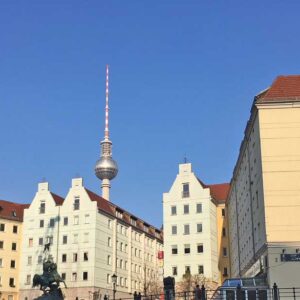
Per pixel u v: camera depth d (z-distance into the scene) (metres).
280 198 47.50
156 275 129.12
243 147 63.25
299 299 44.16
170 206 98.00
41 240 104.88
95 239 101.00
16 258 105.94
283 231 46.66
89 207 103.25
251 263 58.47
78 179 106.19
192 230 95.38
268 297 38.62
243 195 66.69
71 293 98.81
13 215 108.62
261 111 49.84
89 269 99.25
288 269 45.53
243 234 68.00
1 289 102.19
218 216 101.12
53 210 105.81
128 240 116.31
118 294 106.50
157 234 137.88
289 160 48.31
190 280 87.12
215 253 96.19
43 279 55.41
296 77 52.28
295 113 49.38
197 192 97.06
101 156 180.00
